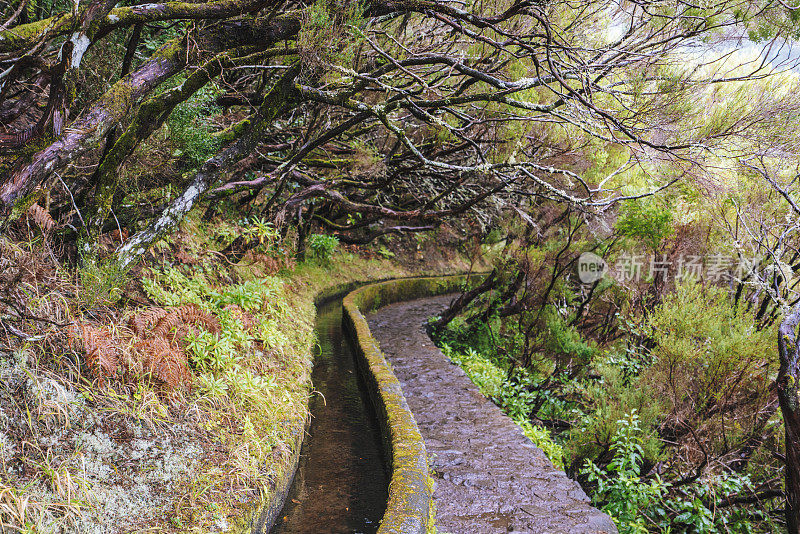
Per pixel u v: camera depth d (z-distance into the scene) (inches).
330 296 516.7
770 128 133.9
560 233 357.4
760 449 219.6
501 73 202.4
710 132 137.1
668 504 197.8
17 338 111.8
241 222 289.3
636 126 155.4
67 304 125.1
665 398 225.0
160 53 129.6
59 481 90.6
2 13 156.3
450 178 299.3
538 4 137.5
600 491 187.3
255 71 207.6
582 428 234.4
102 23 112.6
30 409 102.4
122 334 135.4
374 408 223.3
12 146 130.0
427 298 647.8
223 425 139.6
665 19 144.0
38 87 156.6
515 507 137.6
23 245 127.4
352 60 158.7
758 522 208.4
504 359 372.5
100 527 91.2
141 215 180.5
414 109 159.6
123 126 141.8
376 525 139.7
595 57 156.4
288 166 206.8
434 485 147.2
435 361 302.2
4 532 78.3
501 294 394.3
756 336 206.2
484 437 187.9
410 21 195.2
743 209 214.2
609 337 330.0
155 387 131.6
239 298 211.8
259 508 121.3
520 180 270.5
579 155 247.3
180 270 208.4
